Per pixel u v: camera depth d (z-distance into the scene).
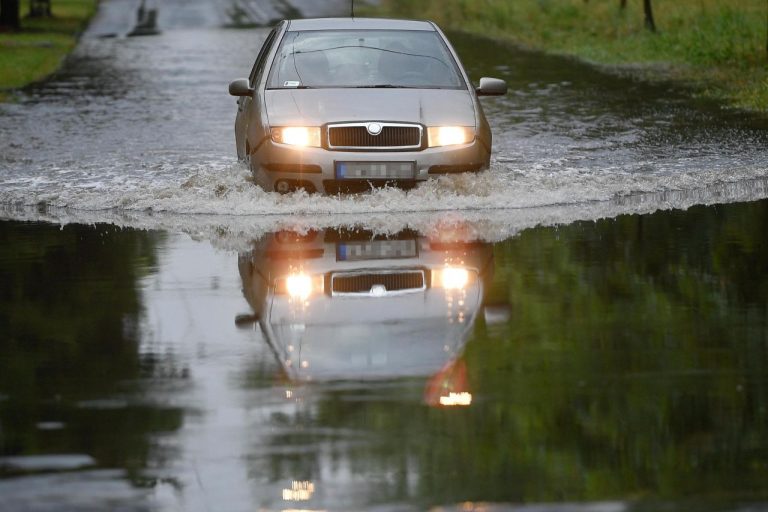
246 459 13.48
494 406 15.24
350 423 14.65
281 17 146.38
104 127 51.62
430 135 33.47
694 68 75.75
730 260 24.86
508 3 129.62
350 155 32.97
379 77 35.91
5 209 33.31
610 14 114.25
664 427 14.38
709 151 42.00
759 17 87.81
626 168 38.66
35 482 12.91
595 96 61.28
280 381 16.53
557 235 28.39
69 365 17.61
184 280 23.67
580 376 16.58
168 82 73.00
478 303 21.19
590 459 13.31
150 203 33.59
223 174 37.28
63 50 102.06
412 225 30.22
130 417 15.09
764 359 17.34
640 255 25.59
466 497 12.26
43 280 23.84
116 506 12.23
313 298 21.83
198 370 17.20
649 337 18.67
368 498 12.27
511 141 45.16
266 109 34.16
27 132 49.97
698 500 12.20
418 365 17.22
